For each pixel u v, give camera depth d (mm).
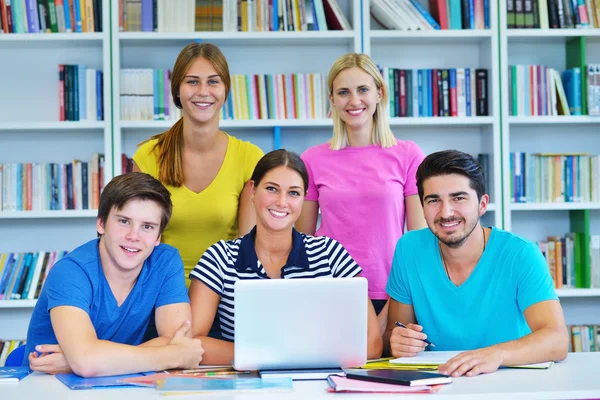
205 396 1585
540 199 3941
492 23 3885
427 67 4117
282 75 3865
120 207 1943
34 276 3816
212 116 2539
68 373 1871
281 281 1817
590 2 3939
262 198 2137
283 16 3842
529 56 4152
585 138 4172
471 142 4121
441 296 2174
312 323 1830
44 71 4008
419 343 2004
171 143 2578
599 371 1830
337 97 2775
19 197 3812
